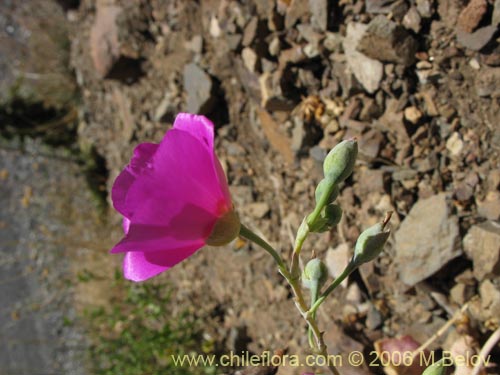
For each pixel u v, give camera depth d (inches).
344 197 8.6
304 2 8.6
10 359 19.9
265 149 10.0
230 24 9.7
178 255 4.4
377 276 8.3
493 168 7.2
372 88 8.0
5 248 21.0
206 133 4.2
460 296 7.5
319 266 4.6
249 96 10.1
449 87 7.4
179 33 11.5
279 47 9.0
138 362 12.1
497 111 7.1
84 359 17.2
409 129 7.8
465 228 7.4
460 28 7.0
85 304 17.1
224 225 4.3
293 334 9.8
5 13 20.7
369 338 8.4
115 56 12.9
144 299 12.8
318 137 8.9
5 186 21.5
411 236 7.8
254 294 10.6
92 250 17.1
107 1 13.2
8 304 20.5
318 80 8.8
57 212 19.3
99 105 16.1
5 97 20.4
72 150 18.7
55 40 18.3
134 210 4.0
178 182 4.0
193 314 12.3
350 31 8.1
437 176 7.7
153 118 12.8
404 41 7.5
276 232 10.1
